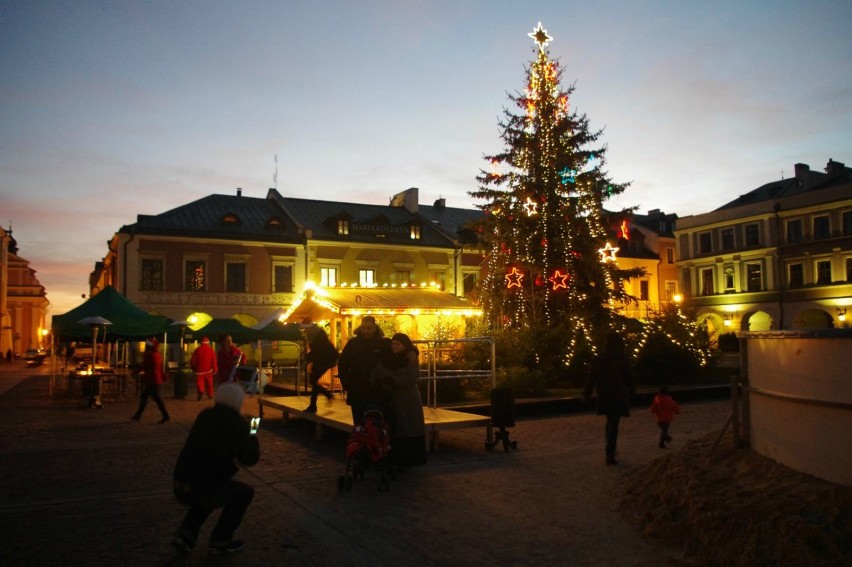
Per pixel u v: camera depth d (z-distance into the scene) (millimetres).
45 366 57156
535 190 23797
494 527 6809
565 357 21531
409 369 9008
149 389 15648
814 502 5465
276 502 7828
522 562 5809
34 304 91688
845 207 49406
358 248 49125
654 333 23375
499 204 24484
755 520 5594
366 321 9328
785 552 5062
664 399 11477
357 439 8258
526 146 24016
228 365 18281
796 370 6238
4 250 74812
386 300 22188
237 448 5887
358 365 9086
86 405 19672
